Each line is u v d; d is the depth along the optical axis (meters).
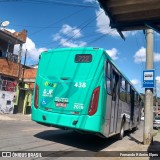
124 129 15.12
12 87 27.20
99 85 9.49
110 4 7.66
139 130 23.31
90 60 9.77
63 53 10.30
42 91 10.41
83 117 9.40
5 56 27.19
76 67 9.91
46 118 10.06
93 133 9.58
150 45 13.09
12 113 27.12
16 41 28.41
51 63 10.47
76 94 9.66
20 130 13.58
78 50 10.05
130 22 8.71
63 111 9.76
